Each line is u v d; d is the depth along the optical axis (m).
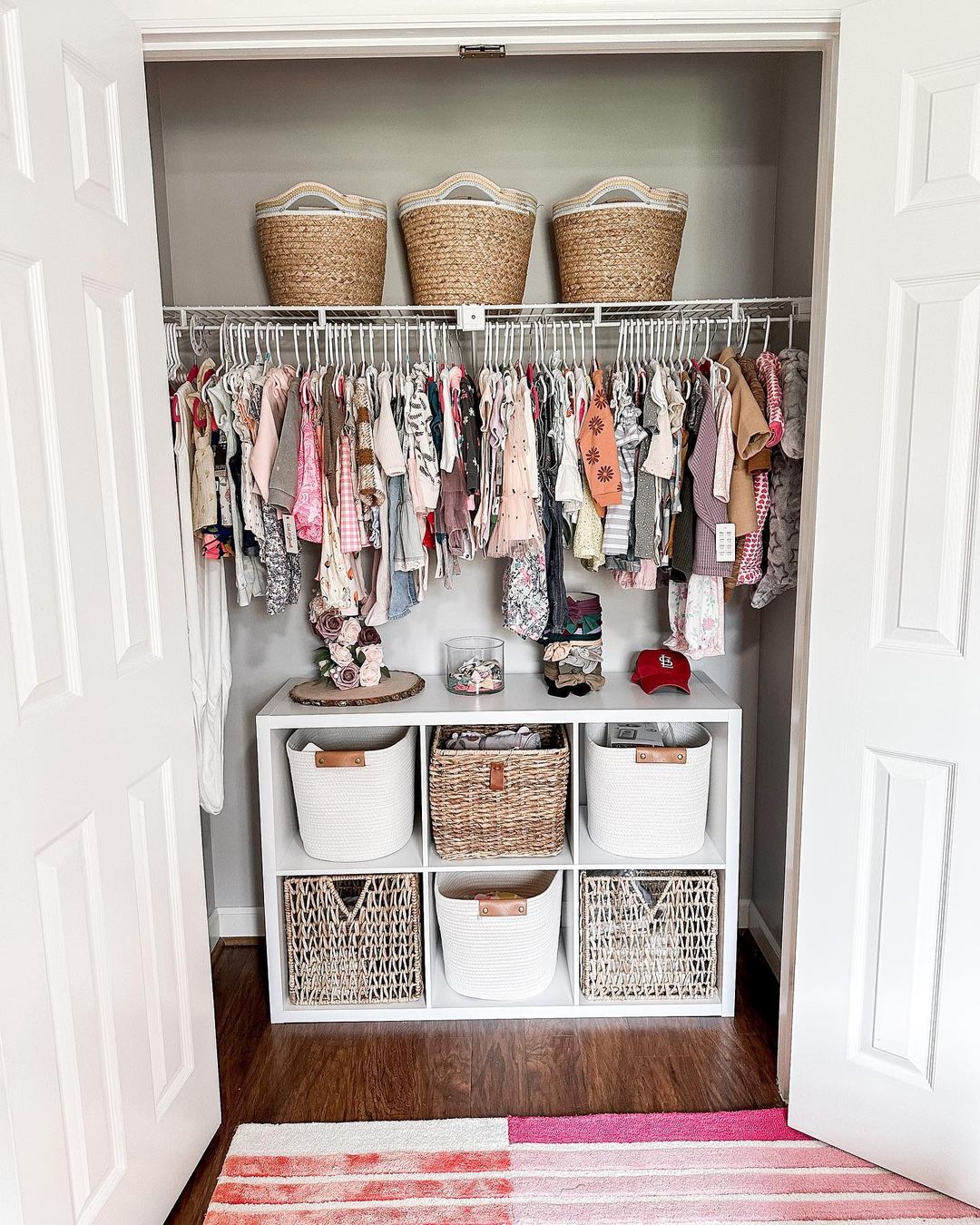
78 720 1.34
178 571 1.73
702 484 2.14
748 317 2.25
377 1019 2.36
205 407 2.14
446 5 1.62
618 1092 2.06
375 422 2.20
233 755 2.72
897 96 1.55
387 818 2.36
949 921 1.65
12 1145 1.16
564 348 2.46
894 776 1.69
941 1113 1.70
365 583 2.56
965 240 1.51
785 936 2.02
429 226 2.20
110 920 1.44
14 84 1.21
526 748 2.39
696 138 2.49
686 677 2.44
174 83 2.45
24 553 1.22
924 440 1.58
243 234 2.51
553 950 2.41
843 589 1.71
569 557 2.63
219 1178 1.81
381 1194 1.76
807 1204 1.70
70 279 1.34
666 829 2.34
